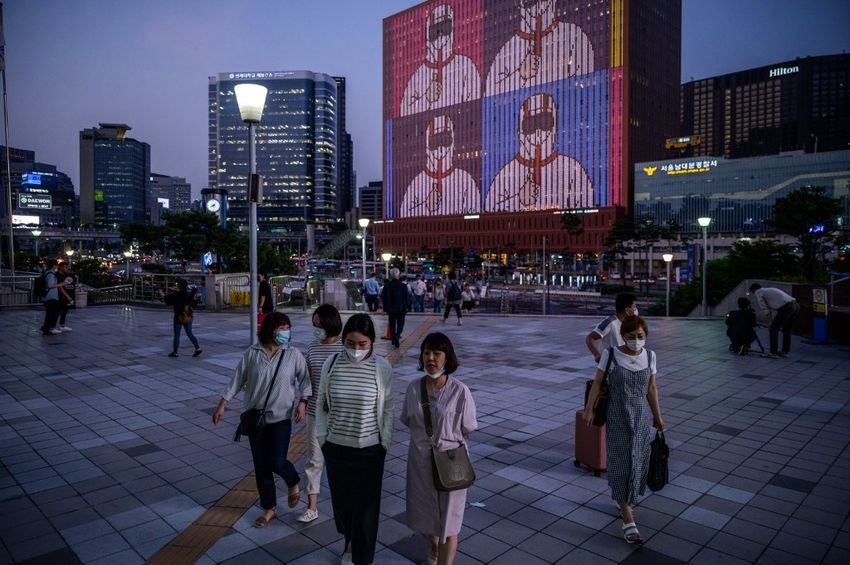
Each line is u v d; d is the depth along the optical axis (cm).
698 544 432
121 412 795
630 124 12662
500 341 1477
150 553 417
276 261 4812
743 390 934
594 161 13125
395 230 17612
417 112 16838
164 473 573
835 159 11419
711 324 1925
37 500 508
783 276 2936
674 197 13075
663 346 1418
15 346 1356
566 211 13600
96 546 426
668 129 14062
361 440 378
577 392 913
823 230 3831
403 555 414
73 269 5122
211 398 873
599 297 7850
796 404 844
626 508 438
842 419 764
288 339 463
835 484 546
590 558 411
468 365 1141
